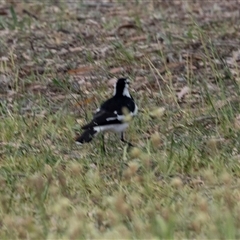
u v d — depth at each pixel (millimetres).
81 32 22547
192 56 19797
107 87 18469
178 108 16891
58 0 26406
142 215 11977
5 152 15094
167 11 24734
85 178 13609
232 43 20688
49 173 13211
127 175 13023
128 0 26156
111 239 10992
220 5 25047
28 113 17297
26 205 12656
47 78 19266
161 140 15414
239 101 17047
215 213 11586
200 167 14164
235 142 15133
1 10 24969
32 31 22812
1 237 11438
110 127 14547
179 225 11508
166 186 13141
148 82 18547
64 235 11227
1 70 19734
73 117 16812
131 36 22094
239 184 13023
